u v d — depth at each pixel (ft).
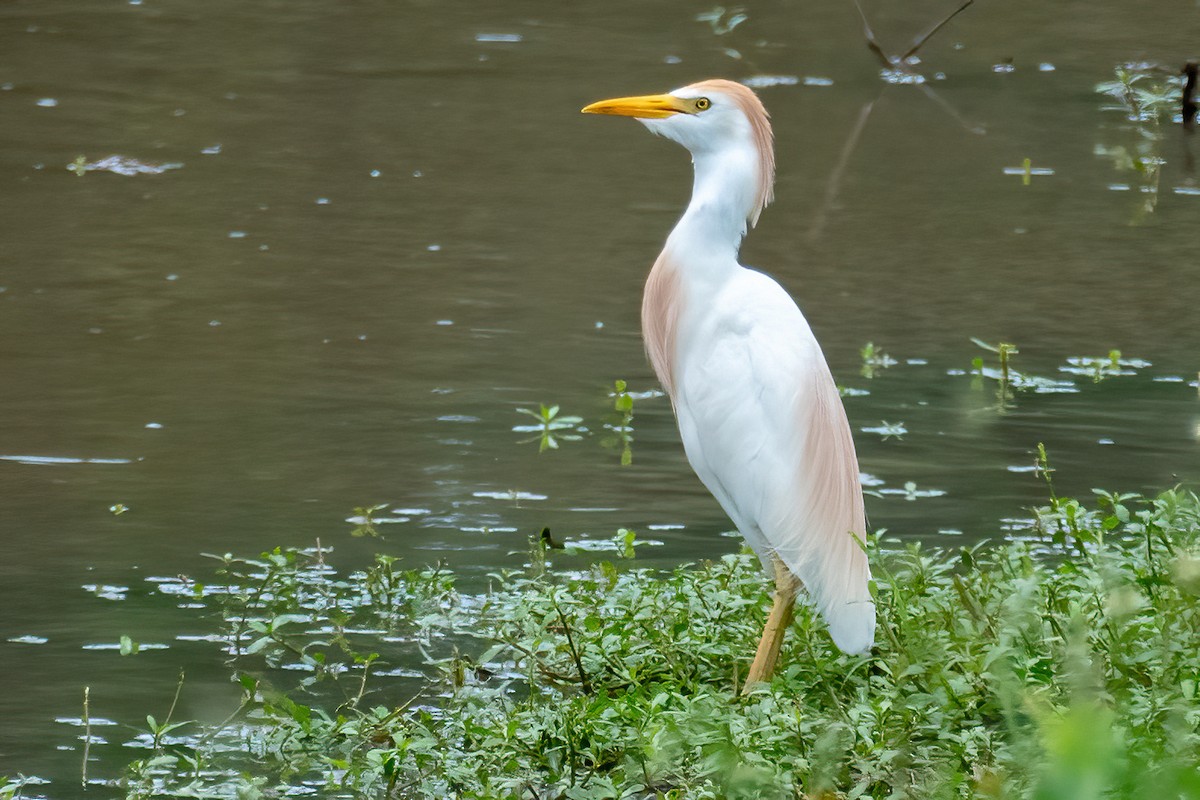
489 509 34.88
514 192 61.52
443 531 33.68
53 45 83.87
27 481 35.55
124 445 37.83
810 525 25.77
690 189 62.64
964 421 40.32
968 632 24.57
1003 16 98.78
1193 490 35.58
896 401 41.70
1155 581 26.17
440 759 24.06
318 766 24.40
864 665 25.50
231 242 54.54
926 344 46.19
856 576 25.61
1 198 58.34
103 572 31.24
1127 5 102.53
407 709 26.25
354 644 28.84
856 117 75.41
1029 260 54.44
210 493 35.29
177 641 28.63
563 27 92.38
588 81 79.25
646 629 26.91
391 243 54.90
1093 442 38.83
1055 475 36.65
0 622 29.01
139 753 24.66
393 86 77.77
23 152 64.44
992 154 69.15
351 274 51.65
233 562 31.86
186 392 41.42
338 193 60.80
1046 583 26.76
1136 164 66.59
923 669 23.66
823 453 26.18
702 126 27.94
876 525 33.81
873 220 59.21
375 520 34.12
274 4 96.73
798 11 98.99
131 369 42.88
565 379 43.14
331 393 41.68
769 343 26.86
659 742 22.30
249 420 39.70
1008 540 32.89
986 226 58.49
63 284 49.65
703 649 26.23
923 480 36.45
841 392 42.32
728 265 27.86
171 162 64.03
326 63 82.33
